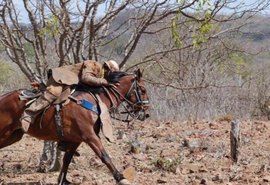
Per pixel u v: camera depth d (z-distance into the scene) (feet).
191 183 33.37
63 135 30.99
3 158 42.98
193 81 52.42
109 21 35.27
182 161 39.83
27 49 41.16
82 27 33.42
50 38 37.78
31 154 44.55
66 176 35.29
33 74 36.58
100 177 35.53
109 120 31.19
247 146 46.60
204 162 39.81
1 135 30.91
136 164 39.04
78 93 31.30
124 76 32.73
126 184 30.53
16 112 30.68
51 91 30.66
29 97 30.78
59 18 32.68
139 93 32.76
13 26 36.24
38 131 30.99
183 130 54.13
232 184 33.12
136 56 41.65
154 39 40.88
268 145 47.11
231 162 39.29
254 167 38.06
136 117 33.04
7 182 34.42
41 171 37.29
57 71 31.01
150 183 33.68
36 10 35.60
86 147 46.55
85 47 35.65
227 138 49.62
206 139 47.60
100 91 31.89
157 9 33.55
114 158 41.42
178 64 43.93
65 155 32.30
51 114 30.68
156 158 40.14
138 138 49.24
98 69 31.71
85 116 30.89
